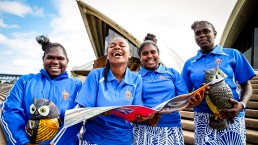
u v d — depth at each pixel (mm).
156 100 2162
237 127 2098
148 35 2637
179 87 2273
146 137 2135
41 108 1727
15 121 1697
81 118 1435
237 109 1955
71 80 2037
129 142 1928
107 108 1519
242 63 2244
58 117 1798
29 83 1883
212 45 2330
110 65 1954
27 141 1672
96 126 1838
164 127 2131
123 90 1899
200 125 2291
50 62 1932
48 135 1731
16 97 1808
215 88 1970
